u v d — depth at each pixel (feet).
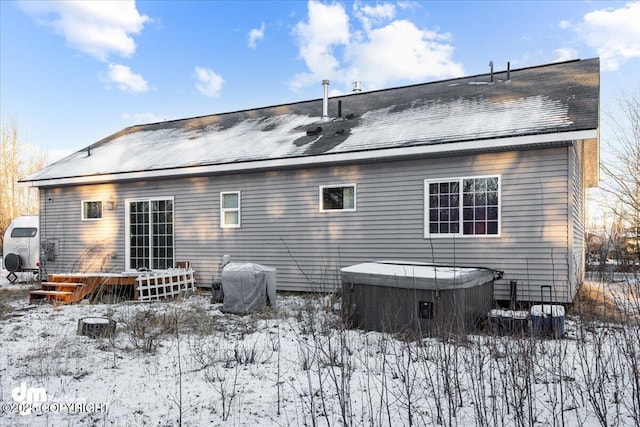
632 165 64.13
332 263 36.52
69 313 29.86
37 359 18.60
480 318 24.38
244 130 47.67
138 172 42.60
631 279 19.60
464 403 13.73
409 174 33.78
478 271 24.93
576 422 12.25
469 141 29.73
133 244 45.65
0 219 106.63
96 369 17.34
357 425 12.28
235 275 29.58
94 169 46.34
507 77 41.24
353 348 19.58
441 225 32.63
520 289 29.71
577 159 33.78
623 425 11.91
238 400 14.25
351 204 36.19
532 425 11.23
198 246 42.34
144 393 14.89
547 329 20.83
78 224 48.26
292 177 38.34
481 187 31.30
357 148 33.78
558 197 28.84
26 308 32.48
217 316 28.19
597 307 22.70
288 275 38.24
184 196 43.16
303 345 20.53
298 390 15.07
